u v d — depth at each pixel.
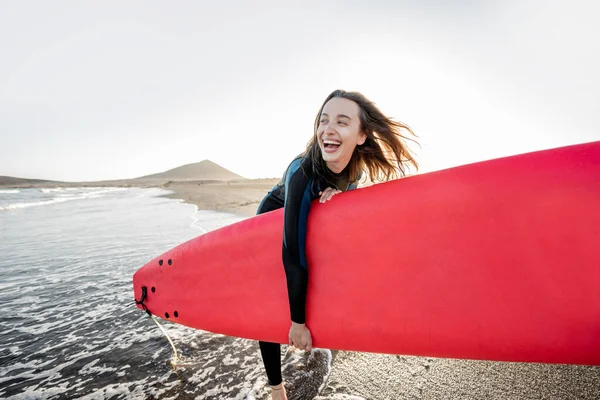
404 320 1.32
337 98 1.43
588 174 1.06
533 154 1.19
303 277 1.39
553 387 1.82
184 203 17.08
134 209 14.63
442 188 1.28
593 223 1.04
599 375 1.91
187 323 2.00
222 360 2.33
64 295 3.79
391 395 1.81
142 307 2.22
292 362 2.20
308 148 1.50
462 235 1.22
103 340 2.71
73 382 2.15
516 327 1.16
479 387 1.85
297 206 1.40
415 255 1.30
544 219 1.10
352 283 1.40
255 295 1.68
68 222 10.51
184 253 1.99
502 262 1.16
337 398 1.81
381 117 1.50
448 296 1.25
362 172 1.75
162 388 2.05
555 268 1.09
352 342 1.42
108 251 5.95
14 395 2.04
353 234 1.40
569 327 1.08
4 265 5.14
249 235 1.71
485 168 1.24
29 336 2.82
